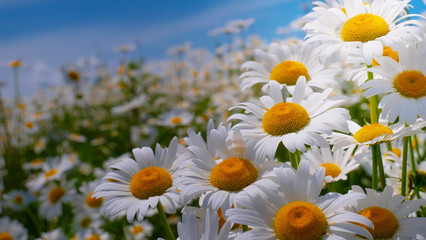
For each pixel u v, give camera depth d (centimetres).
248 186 17
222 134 19
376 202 17
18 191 48
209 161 19
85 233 40
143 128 71
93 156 63
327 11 23
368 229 16
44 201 45
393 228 16
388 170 25
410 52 20
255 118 20
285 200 17
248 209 16
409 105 19
